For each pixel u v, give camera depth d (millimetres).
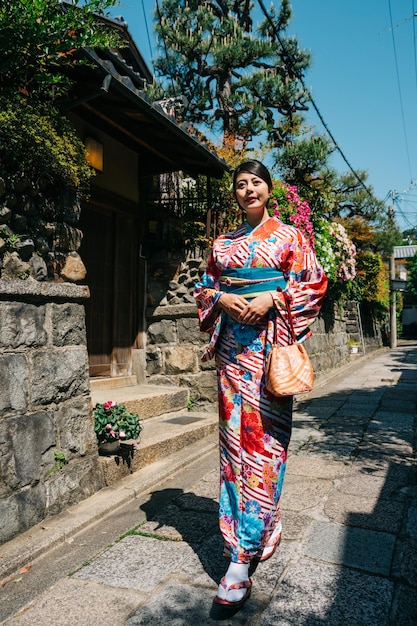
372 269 16953
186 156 5492
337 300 12727
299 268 2090
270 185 2223
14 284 2668
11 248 2717
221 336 2199
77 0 2689
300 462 3973
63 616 1910
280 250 2082
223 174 5902
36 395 2799
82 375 3191
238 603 1859
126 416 3629
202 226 6102
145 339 5996
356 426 5355
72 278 3217
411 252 45375
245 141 10062
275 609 1894
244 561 1964
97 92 3588
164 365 5898
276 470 2051
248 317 2025
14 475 2602
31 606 1996
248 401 2049
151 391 5375
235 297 2055
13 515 2566
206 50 11547
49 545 2504
